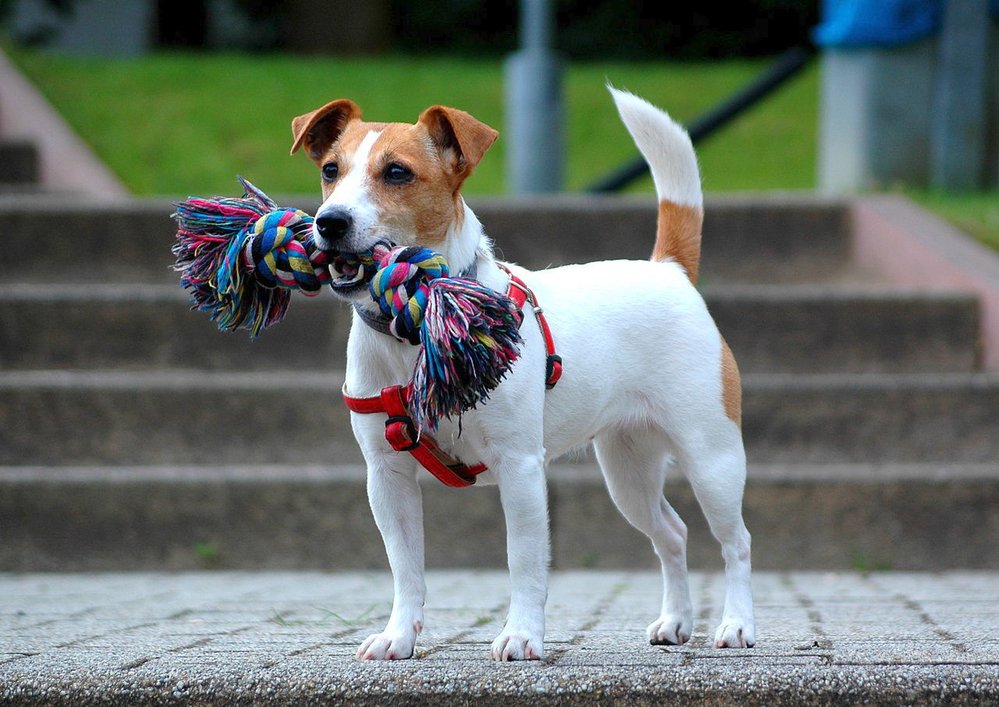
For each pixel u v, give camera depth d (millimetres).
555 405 4746
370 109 16000
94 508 7883
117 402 8477
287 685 4047
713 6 24172
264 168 13797
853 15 12461
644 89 18281
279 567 7887
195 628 5383
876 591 6715
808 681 3980
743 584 5000
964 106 12391
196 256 4605
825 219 10648
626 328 5012
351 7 24703
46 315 9172
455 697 3980
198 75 16641
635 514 5340
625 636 5098
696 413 5035
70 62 16625
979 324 9219
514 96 12688
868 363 9250
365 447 4594
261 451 8484
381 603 6301
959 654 4316
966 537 7801
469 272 4676
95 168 12734
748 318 9266
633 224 10344
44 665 4273
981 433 8438
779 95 18125
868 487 7828
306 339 9188
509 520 4465
